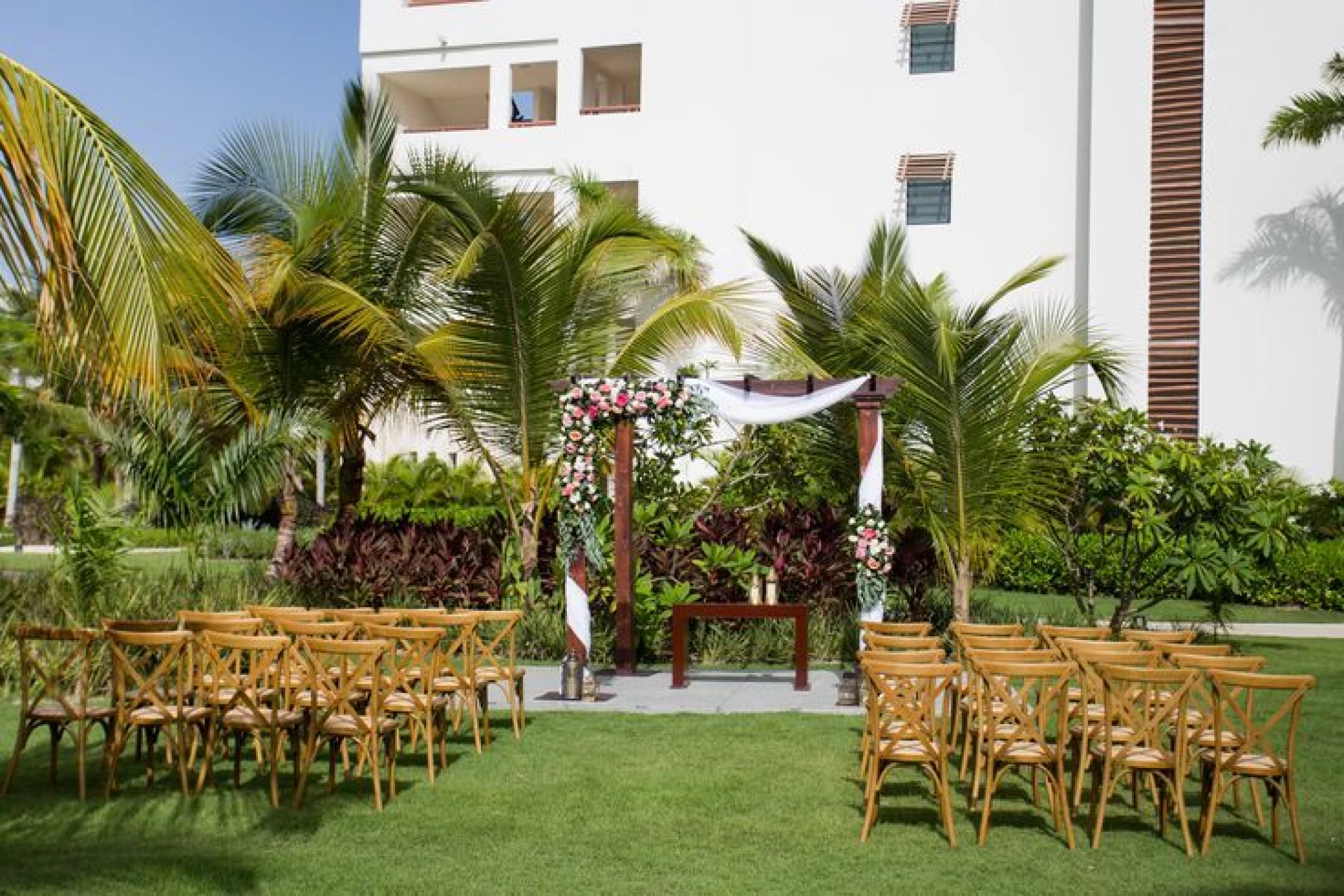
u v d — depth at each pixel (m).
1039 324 13.85
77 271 5.55
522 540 14.48
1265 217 22.30
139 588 11.62
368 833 6.57
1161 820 6.74
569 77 26.83
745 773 7.98
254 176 16.12
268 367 15.34
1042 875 5.97
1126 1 23.14
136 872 5.82
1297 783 7.87
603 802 7.25
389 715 8.11
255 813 6.94
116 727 7.26
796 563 14.70
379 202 15.46
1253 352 22.28
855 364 14.43
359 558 14.78
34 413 21.50
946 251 24.53
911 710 6.60
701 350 21.36
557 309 13.91
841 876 5.92
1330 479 20.48
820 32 25.47
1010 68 24.45
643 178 26.27
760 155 25.66
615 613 13.71
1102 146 23.20
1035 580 20.50
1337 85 21.91
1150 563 13.75
